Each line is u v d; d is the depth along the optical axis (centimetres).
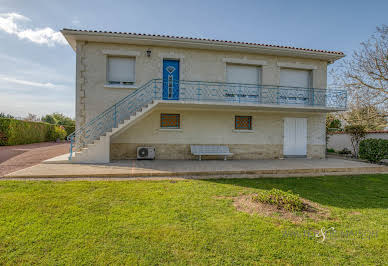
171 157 1015
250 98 1087
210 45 993
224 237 304
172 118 1036
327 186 601
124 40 940
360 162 998
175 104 916
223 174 724
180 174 689
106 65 961
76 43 941
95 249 271
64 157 900
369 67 1327
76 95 938
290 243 293
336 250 282
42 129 2002
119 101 962
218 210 400
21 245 278
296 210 404
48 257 255
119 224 336
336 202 464
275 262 255
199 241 293
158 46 997
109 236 301
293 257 265
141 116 898
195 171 707
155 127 1000
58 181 578
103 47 959
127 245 281
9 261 246
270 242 295
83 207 400
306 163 944
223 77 1048
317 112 1126
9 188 497
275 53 1073
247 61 1069
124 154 979
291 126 1137
